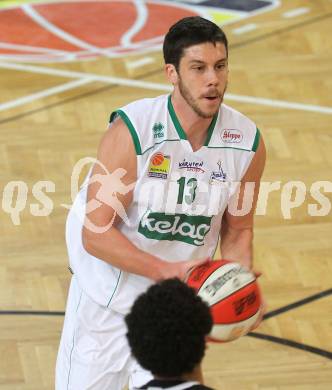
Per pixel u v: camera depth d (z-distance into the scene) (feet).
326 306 50.14
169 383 23.88
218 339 30.86
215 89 31.60
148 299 23.91
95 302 35.40
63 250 55.01
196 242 34.68
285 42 87.20
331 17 93.71
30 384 43.86
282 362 45.65
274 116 72.59
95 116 72.08
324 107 74.54
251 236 36.29
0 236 56.13
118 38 88.69
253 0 98.32
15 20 92.38
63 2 97.40
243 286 31.19
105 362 35.99
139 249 33.17
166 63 32.53
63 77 79.36
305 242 56.34
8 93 75.92
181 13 95.20
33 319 48.62
